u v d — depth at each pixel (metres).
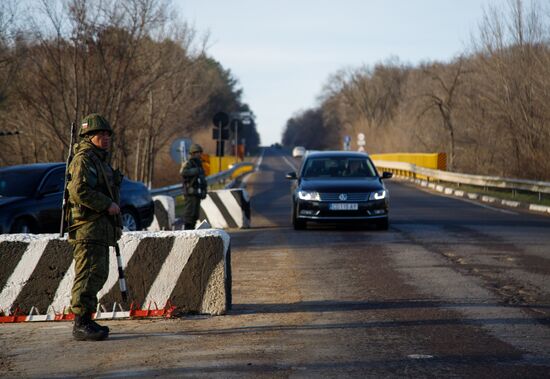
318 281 23.05
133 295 18.12
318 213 37.47
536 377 12.31
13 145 77.44
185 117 89.00
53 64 57.22
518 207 54.91
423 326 16.45
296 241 33.78
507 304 18.88
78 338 15.48
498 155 82.69
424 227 39.28
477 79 85.50
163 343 15.11
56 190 32.22
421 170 91.06
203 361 13.53
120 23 58.34
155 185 109.75
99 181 15.59
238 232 38.78
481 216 46.72
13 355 14.30
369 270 25.00
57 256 18.23
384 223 37.97
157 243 18.23
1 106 64.69
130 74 59.81
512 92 70.69
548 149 67.00
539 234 35.41
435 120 124.25
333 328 16.38
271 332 16.05
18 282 18.20
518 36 72.50
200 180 36.50
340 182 38.44
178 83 79.88
